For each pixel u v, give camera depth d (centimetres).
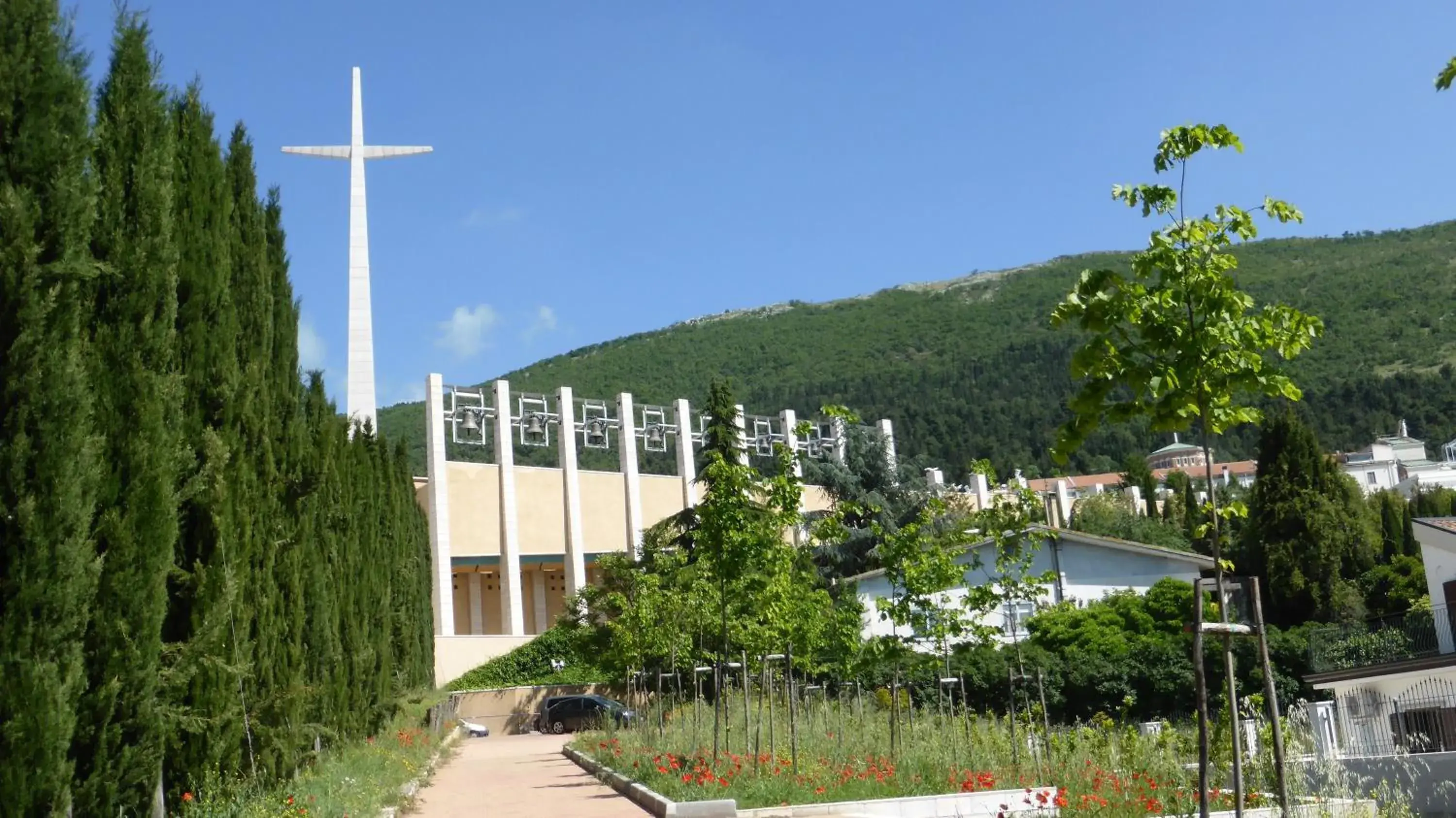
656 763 2125
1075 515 7544
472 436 5497
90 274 1088
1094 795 1588
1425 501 6025
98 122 1334
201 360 1578
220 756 1491
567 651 4969
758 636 2308
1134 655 3812
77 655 1048
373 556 2812
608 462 11069
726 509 2245
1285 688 3488
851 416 2189
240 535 1585
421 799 2111
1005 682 3666
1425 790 1738
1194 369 789
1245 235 805
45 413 1038
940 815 1784
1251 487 4700
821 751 2273
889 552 2161
